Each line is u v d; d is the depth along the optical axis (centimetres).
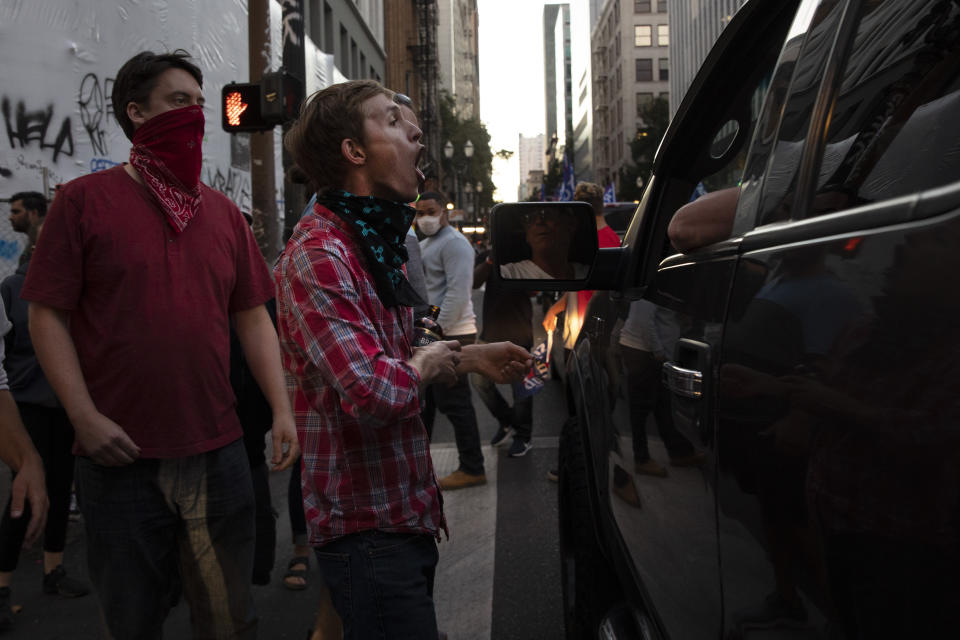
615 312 234
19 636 338
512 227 236
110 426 208
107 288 213
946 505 72
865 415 85
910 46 105
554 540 437
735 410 120
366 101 174
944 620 71
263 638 333
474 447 541
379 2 3778
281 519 483
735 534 119
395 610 172
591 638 248
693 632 143
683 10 4612
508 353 191
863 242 94
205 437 222
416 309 237
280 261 178
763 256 122
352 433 171
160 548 222
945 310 75
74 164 734
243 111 725
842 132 113
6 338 366
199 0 951
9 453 199
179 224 220
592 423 247
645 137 5322
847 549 87
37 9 688
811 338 99
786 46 144
